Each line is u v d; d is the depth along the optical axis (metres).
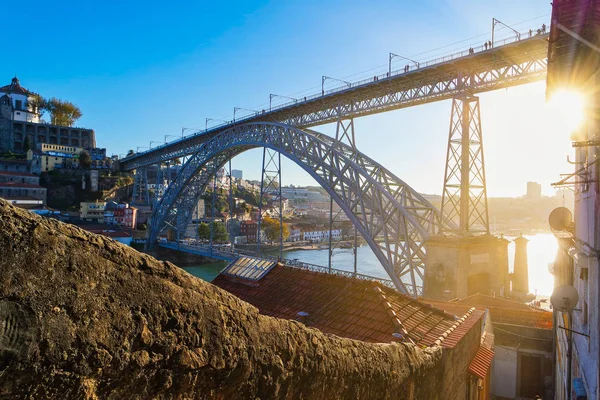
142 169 143.62
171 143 94.94
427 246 33.81
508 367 24.86
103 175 143.12
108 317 4.18
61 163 143.00
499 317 26.80
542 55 33.03
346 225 139.38
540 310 29.30
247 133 65.06
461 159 35.31
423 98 41.25
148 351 4.54
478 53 34.97
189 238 111.12
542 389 24.31
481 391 17.19
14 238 3.61
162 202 94.56
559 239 20.08
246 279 19.64
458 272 31.39
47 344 3.69
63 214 120.06
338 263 105.81
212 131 77.50
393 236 41.84
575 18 8.36
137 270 4.61
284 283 18.64
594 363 10.53
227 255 74.56
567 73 11.33
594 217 10.82
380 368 8.66
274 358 6.09
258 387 5.86
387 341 13.09
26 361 3.55
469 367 14.84
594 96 10.83
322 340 7.29
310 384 6.74
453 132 36.22
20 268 3.61
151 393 4.64
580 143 9.77
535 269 102.69
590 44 8.96
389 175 43.44
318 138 51.75
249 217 164.25
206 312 5.25
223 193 165.25
